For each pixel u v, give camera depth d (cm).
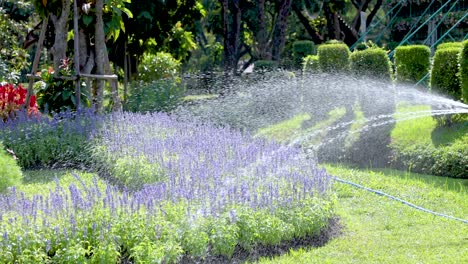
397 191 987
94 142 1117
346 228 792
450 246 716
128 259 638
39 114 1253
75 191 700
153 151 992
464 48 1196
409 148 1227
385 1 2769
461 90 1247
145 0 2045
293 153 954
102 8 1451
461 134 1197
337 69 1480
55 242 624
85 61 1468
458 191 1016
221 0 2648
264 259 681
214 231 674
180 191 731
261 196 745
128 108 1783
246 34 3847
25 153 1112
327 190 838
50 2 1362
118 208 689
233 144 1007
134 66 2316
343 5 3098
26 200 697
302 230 739
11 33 2058
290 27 3903
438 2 2552
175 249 639
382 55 1434
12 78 1800
